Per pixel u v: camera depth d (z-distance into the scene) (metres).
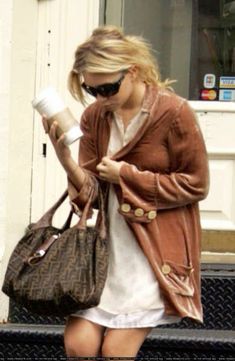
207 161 4.01
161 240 3.97
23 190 6.11
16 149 5.97
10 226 5.91
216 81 6.68
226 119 6.54
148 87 3.99
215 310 5.79
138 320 3.96
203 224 6.48
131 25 6.63
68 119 3.90
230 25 6.67
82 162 4.20
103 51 3.82
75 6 6.24
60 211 6.23
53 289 3.82
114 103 3.94
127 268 4.00
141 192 3.96
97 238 3.94
